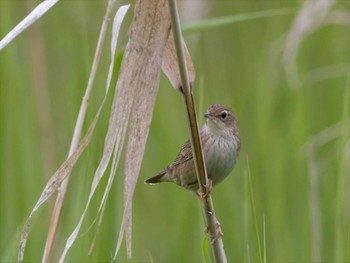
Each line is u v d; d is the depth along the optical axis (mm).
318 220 12227
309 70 14586
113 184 9914
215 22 9664
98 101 11359
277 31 14891
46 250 9016
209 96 14305
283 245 12461
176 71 7098
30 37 12258
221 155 10375
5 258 9945
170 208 12930
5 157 11758
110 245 9891
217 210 12734
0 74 11789
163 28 7020
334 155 13609
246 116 14180
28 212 11625
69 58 13117
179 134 13359
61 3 13266
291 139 13539
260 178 13039
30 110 12180
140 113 7066
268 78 13953
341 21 12453
